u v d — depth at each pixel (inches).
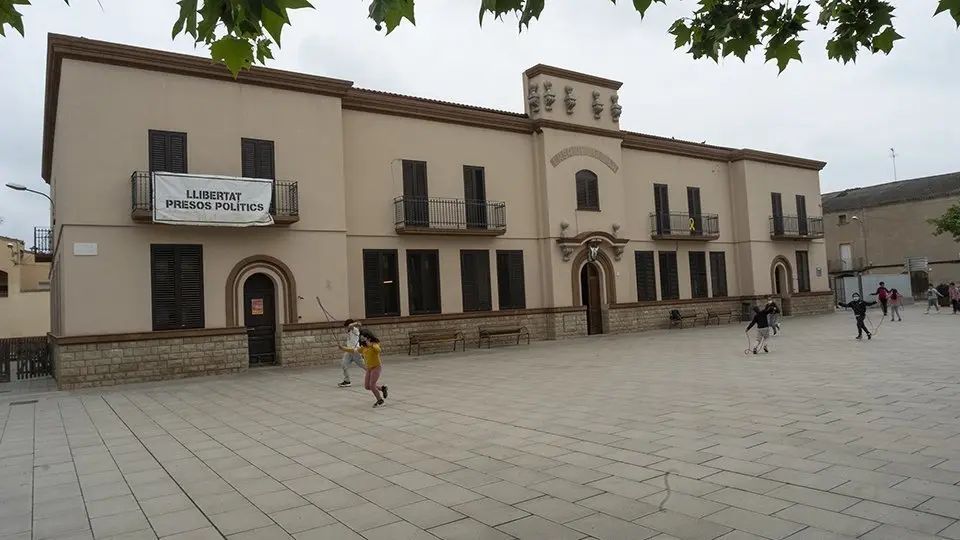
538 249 973.8
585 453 287.6
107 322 612.1
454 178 887.7
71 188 602.5
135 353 621.6
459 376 590.9
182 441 351.6
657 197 1151.6
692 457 271.7
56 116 655.8
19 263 1280.8
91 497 250.4
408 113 846.5
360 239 799.7
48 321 1248.8
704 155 1227.9
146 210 617.3
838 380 465.1
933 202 1836.9
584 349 813.2
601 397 439.2
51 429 397.4
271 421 400.8
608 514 206.7
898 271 1900.8
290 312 716.0
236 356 673.0
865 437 292.8
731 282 1257.4
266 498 240.2
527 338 931.3
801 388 437.7
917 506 201.2
